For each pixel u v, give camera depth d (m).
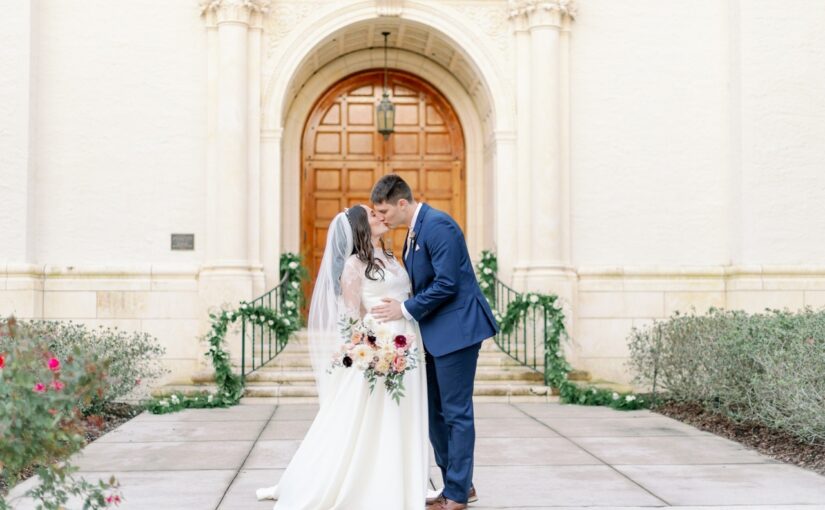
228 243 11.62
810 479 6.27
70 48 11.93
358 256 5.44
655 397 10.35
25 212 11.50
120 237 11.88
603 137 12.27
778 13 12.05
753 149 11.98
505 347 11.87
